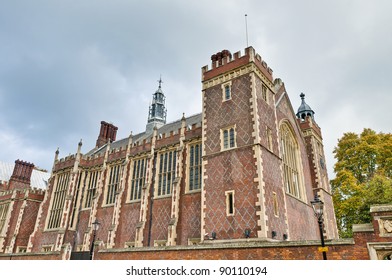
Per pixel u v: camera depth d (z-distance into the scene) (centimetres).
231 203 2277
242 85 2612
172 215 2797
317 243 1448
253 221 2094
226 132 2575
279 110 3156
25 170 5647
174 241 2673
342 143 4353
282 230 2280
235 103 2595
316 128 3981
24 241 4241
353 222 3688
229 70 2752
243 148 2381
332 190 4244
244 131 2438
